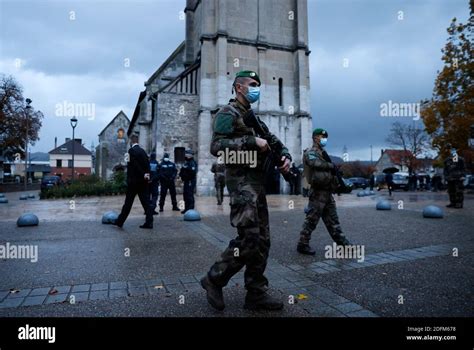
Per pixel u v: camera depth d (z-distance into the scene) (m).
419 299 3.10
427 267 4.19
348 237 6.21
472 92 19.77
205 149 21.38
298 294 3.26
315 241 5.97
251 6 22.97
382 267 4.22
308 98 23.58
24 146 37.53
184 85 24.55
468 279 3.69
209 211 11.03
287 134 23.34
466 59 20.25
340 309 2.88
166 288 3.44
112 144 43.66
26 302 3.04
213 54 21.94
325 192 5.00
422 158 48.81
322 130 5.15
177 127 23.05
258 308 2.86
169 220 8.72
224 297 3.19
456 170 11.60
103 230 7.05
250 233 2.72
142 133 29.19
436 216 8.77
